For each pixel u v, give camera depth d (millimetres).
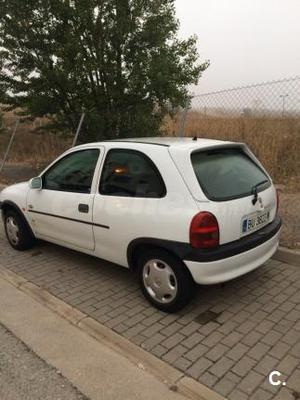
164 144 3953
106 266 5086
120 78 9211
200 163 3787
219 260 3514
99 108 9672
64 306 4070
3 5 9148
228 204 3635
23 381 3035
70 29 8914
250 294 4195
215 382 2930
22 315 3990
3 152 15227
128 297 4250
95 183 4379
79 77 9055
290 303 4004
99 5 8789
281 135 8484
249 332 3537
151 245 3812
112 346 3412
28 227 5527
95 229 4355
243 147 4402
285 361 3139
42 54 9352
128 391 2893
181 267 3654
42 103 9625
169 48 9219
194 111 8992
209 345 3371
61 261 5312
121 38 8859
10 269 5102
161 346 3381
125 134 9586
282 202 6684
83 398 2842
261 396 2787
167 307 3840
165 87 8828
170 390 2891
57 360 3273
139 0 8836
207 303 4051
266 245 3994
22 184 5652
